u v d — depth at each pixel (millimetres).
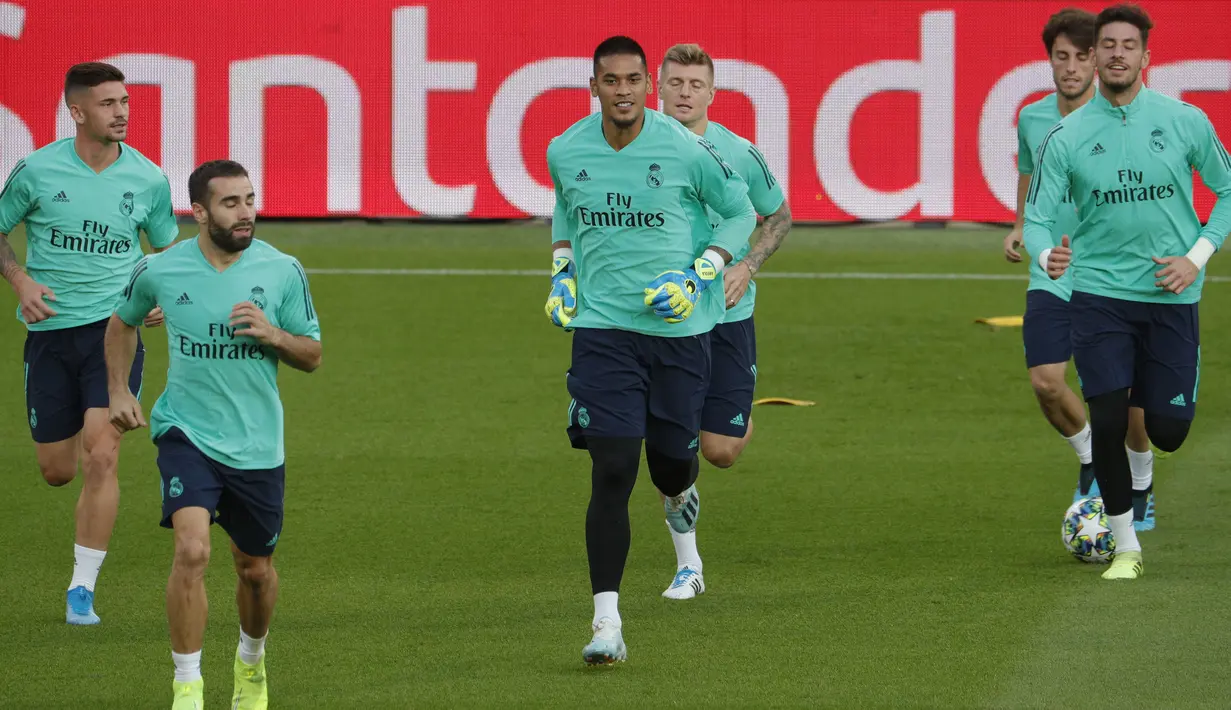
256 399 17375
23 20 63375
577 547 26094
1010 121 62625
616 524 19484
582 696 18031
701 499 29703
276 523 17453
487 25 63500
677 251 20031
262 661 17438
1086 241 24000
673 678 18719
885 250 62750
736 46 63219
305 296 17750
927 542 26203
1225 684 18141
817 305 52188
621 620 21078
